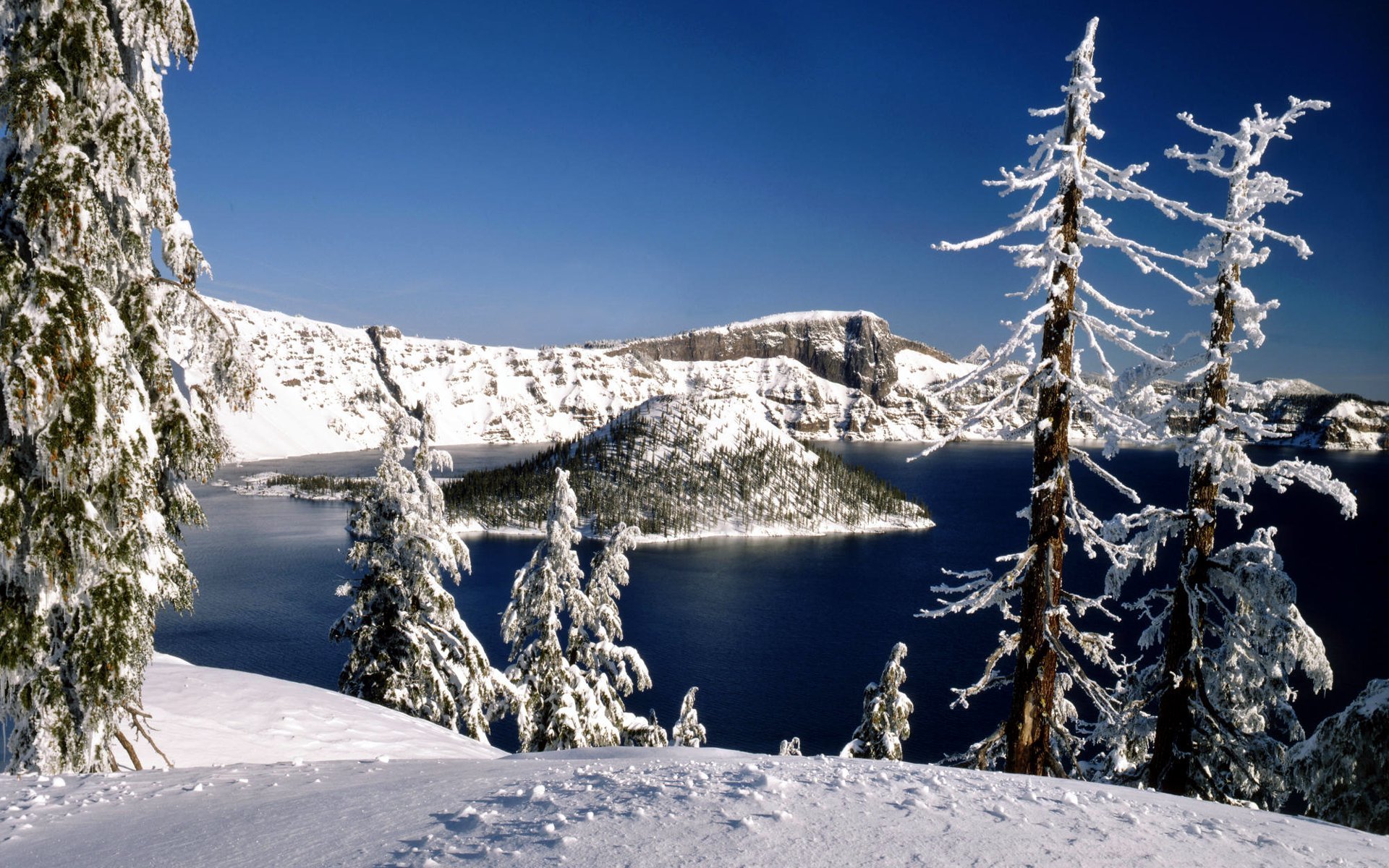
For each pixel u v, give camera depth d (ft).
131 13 38.75
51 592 36.58
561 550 93.61
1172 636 48.83
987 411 37.29
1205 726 46.57
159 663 66.49
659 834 16.08
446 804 20.53
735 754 35.19
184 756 44.70
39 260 35.22
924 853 15.20
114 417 35.86
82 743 36.63
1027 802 19.94
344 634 85.71
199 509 43.52
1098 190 37.42
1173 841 17.16
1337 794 39.01
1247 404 44.11
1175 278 37.93
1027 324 36.81
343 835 18.10
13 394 33.24
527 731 89.81
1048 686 39.81
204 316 42.34
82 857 18.76
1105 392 37.14
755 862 14.40
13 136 36.35
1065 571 414.82
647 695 278.05
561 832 16.42
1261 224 44.65
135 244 39.75
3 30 35.96
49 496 35.50
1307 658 43.88
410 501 83.76
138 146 37.86
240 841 18.44
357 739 53.93
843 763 26.43
